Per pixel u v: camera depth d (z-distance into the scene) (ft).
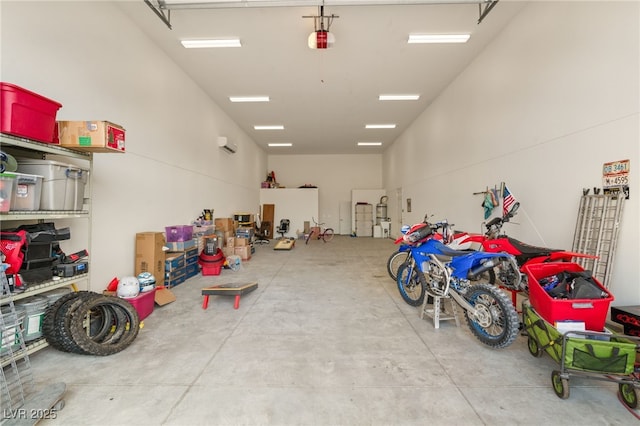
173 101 16.83
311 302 11.66
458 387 6.08
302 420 5.14
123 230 12.35
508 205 12.51
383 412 5.33
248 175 33.83
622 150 8.41
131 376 6.47
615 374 5.49
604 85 8.94
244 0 11.30
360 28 14.02
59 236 7.50
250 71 18.33
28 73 8.49
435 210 23.11
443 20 13.47
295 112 26.03
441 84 20.40
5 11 7.88
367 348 7.80
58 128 7.62
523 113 12.65
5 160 6.03
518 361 7.12
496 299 7.41
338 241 35.50
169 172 16.26
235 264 17.87
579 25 9.80
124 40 12.60
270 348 7.80
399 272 11.73
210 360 7.16
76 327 7.02
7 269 6.32
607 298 6.17
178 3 11.48
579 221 9.66
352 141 36.68
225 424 5.05
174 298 11.85
